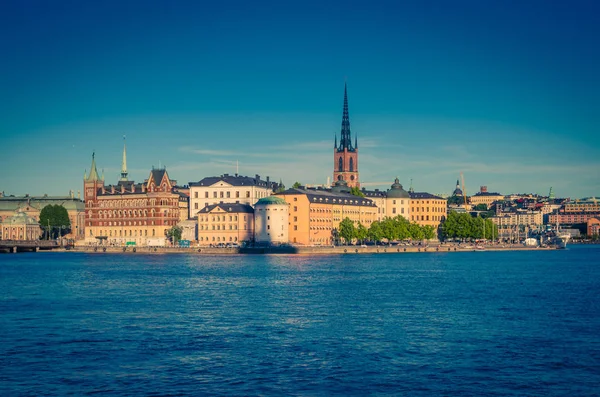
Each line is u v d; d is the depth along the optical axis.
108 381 86.19
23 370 90.62
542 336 110.06
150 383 85.50
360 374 89.00
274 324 120.06
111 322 121.94
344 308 138.75
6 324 119.94
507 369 91.12
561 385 84.94
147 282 191.62
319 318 126.25
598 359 95.81
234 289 173.25
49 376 88.12
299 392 82.56
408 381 86.38
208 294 162.12
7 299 152.88
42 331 113.75
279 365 92.88
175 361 94.75
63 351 100.00
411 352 99.50
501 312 134.00
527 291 171.75
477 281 199.50
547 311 135.50
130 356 97.31
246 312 133.25
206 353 98.94
